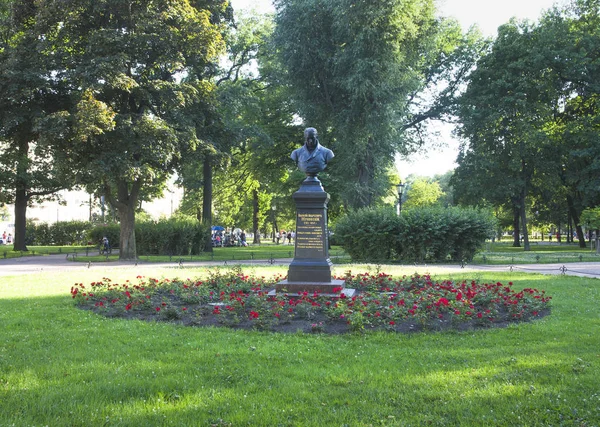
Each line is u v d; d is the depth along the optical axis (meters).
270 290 11.65
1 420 4.34
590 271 20.48
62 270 21.25
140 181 29.88
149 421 4.34
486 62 43.34
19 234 41.59
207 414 4.50
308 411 4.58
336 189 37.28
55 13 25.44
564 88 42.84
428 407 4.66
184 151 28.53
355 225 26.86
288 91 37.94
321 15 33.19
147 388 5.14
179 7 26.97
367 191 33.03
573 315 9.32
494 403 4.73
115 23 27.11
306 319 8.70
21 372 5.68
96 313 9.60
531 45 42.31
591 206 44.91
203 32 27.16
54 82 26.36
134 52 26.23
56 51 26.58
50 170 40.81
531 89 41.12
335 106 35.09
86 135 23.22
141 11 26.30
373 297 9.70
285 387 5.18
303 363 6.09
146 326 8.28
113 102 27.59
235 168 45.75
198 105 29.41
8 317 9.13
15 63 25.22
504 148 42.62
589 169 40.31
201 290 11.34
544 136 39.66
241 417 4.40
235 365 5.95
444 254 25.88
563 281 15.58
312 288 10.84
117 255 34.19
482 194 43.97
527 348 6.70
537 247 51.53
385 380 5.39
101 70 24.25
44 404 4.68
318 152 11.55
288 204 50.09
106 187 29.36
